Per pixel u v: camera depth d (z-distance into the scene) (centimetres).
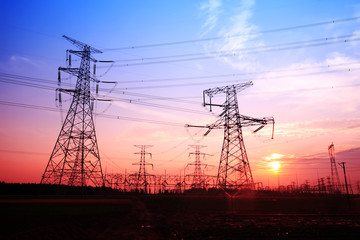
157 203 5506
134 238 2723
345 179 6222
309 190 8775
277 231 3038
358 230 3092
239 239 2706
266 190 8275
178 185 7819
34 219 3011
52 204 3341
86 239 2603
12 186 5484
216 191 6844
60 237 2533
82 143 5625
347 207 6072
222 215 4375
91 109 5859
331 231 3036
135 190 7675
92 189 6228
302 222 3669
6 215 3061
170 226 3384
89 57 5991
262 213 4709
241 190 6012
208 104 6456
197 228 3259
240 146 6206
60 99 5581
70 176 5431
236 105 6419
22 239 2283
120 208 3966
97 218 3434
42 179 5281
